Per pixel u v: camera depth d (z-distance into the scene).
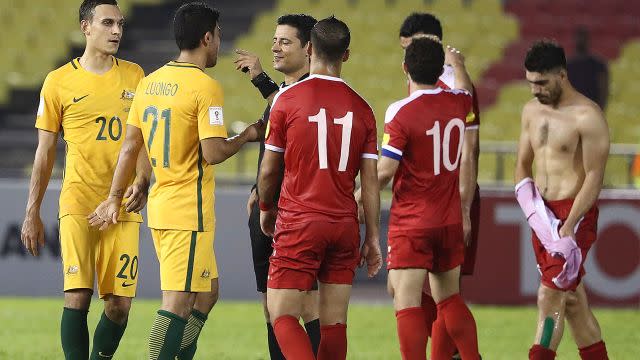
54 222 41.91
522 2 70.81
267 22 69.81
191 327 22.52
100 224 20.88
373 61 68.00
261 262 22.91
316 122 19.58
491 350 31.59
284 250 19.78
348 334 34.34
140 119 20.95
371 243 20.05
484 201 41.34
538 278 41.34
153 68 66.25
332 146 19.61
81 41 67.44
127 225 22.47
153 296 41.94
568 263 22.41
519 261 41.38
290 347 19.25
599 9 70.38
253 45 67.94
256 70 22.09
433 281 22.03
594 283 40.78
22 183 41.91
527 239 41.34
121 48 67.44
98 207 21.00
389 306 41.06
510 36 69.69
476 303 41.59
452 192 21.45
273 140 19.84
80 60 22.66
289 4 71.44
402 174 21.28
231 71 66.06
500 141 61.28
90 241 22.44
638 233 40.59
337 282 20.09
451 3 71.06
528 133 23.50
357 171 20.11
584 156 22.73
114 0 22.66
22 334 33.50
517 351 31.39
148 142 20.84
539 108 23.34
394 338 33.66
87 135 22.36
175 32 20.98
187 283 20.66
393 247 21.48
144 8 69.62
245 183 44.22
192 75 20.61
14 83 64.31
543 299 23.02
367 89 66.00
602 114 22.77
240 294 42.12
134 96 21.34
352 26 70.19
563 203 23.03
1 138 61.06
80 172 22.34
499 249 41.34
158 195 20.91
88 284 22.38
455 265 21.64
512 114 63.00
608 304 40.75
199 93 20.42
